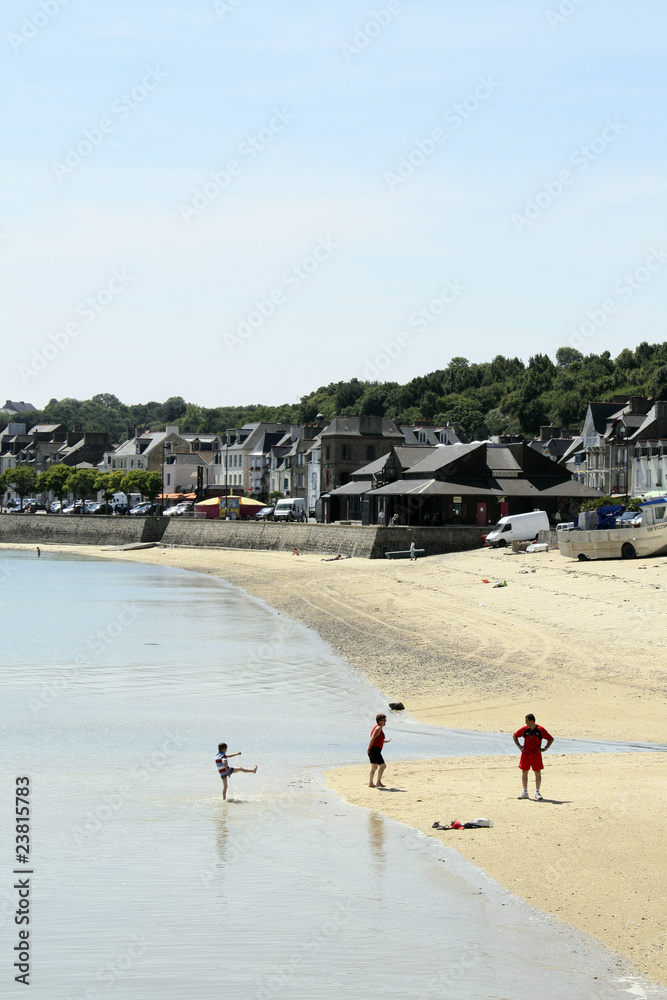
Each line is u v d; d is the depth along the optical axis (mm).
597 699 28250
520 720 26453
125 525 120938
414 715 27672
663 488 78188
